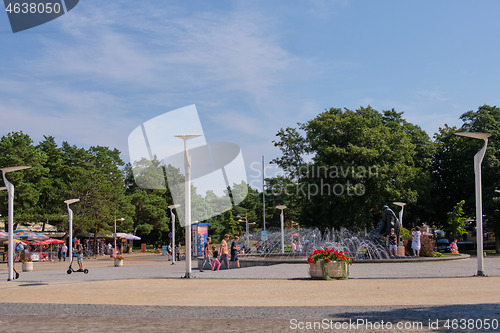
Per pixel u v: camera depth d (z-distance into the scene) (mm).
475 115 56781
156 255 69875
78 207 61812
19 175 55969
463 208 59469
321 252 19266
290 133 54906
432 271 22484
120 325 9109
